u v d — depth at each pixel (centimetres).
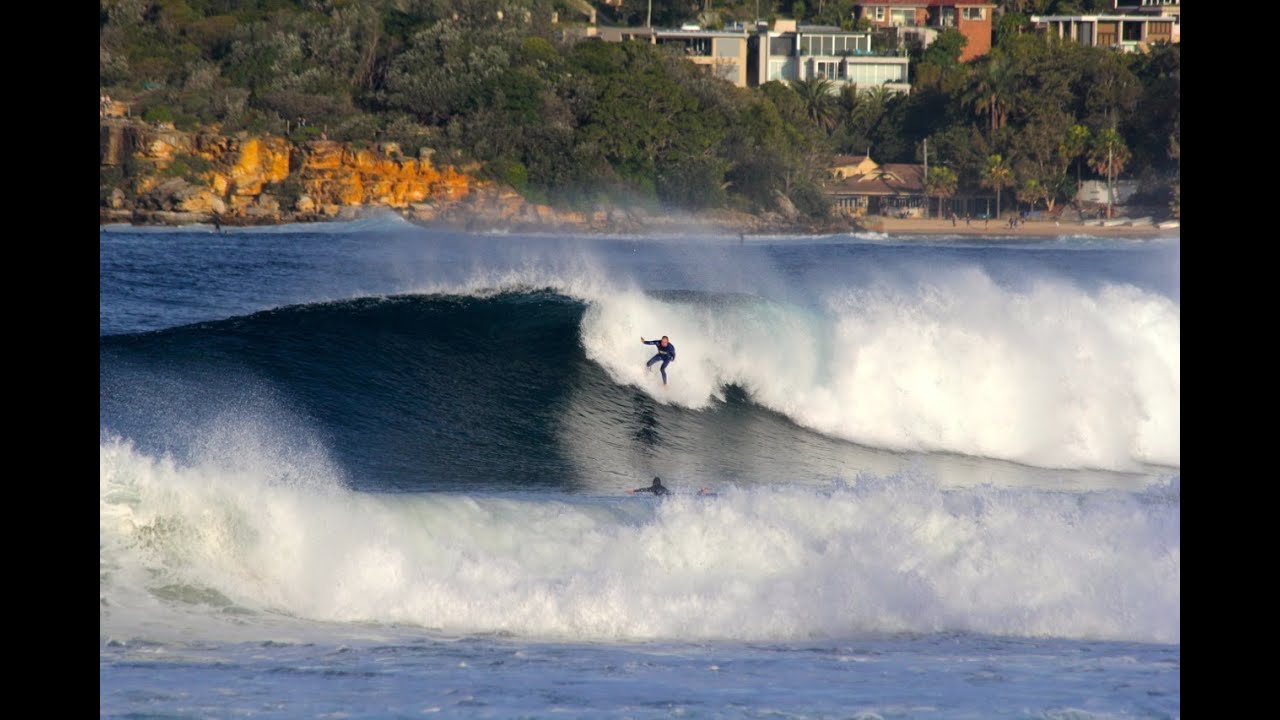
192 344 8481
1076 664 4138
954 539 5109
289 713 3428
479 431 7688
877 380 8562
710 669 3988
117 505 4659
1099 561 5022
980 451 8388
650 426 8175
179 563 4594
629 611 4575
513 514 5184
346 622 4472
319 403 7775
